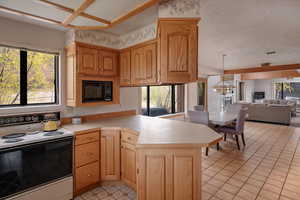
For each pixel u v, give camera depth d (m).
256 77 9.55
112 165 2.28
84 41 2.35
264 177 2.52
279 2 1.75
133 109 3.42
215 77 7.06
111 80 2.72
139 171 1.46
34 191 1.73
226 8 1.87
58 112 2.43
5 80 2.09
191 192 1.45
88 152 2.15
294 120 7.27
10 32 2.05
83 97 2.38
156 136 1.68
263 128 5.75
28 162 1.70
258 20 2.20
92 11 1.82
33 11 1.82
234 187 2.27
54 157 1.88
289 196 2.06
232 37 2.88
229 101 8.61
